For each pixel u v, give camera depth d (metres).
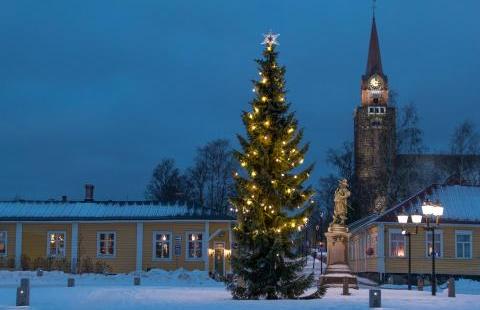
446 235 56.31
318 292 27.95
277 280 27.09
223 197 100.50
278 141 27.42
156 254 56.03
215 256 56.06
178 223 56.12
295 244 27.48
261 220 27.02
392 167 73.94
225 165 101.25
